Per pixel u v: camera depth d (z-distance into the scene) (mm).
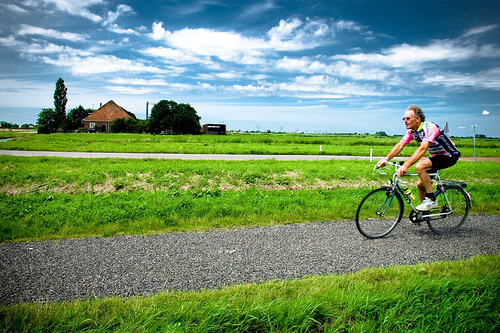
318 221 5828
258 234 5043
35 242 4613
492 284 3191
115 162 13633
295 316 2650
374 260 4066
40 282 3365
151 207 6305
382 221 5527
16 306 2783
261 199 7281
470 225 5672
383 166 5418
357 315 2758
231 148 26062
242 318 2658
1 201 6930
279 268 3777
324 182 10359
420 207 5172
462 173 12164
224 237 4883
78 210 6199
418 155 4859
